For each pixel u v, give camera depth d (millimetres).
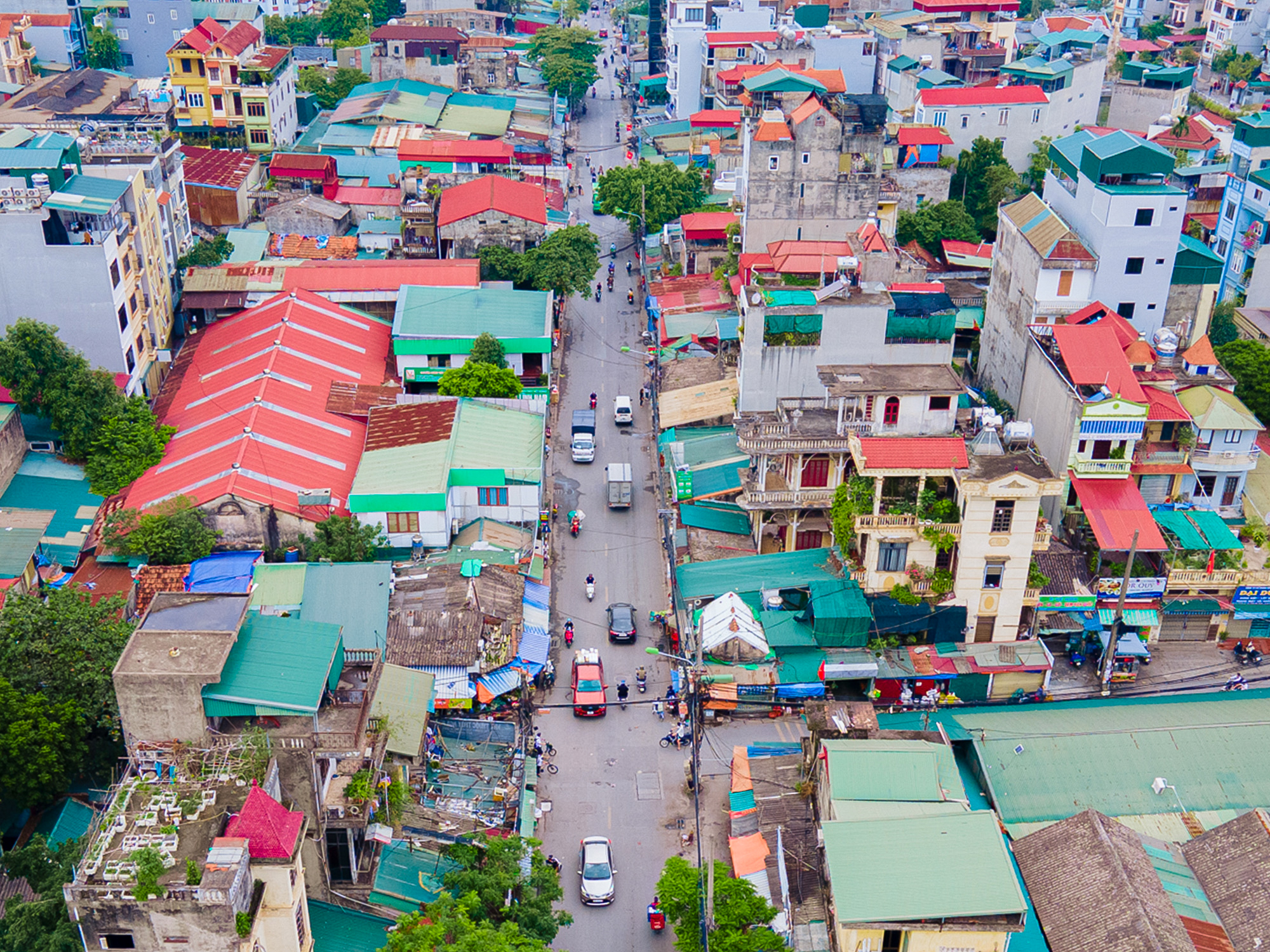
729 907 54344
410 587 77188
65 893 44406
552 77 187125
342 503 83250
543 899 56281
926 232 126750
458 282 111625
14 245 89562
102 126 121875
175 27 188000
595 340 123812
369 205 133500
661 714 74562
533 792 66875
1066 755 65625
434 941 49531
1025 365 92750
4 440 83875
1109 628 76500
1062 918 56062
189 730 52094
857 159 116688
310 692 52688
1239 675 76938
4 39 166125
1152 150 92188
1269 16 196000
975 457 76688
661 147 167500
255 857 46938
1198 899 57719
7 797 59250
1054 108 152375
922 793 57844
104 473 86062
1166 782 64562
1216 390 84375
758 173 115125
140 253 100562
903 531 74062
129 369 96000
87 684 61000
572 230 123688
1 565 74375
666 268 132125
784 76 120562
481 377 97312
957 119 144750
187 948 45344
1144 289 94375
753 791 65438
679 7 175750
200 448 87312
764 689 72562
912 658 74250
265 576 76625
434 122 159625
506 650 73500
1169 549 77375
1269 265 116938
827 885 57094
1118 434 79438
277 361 96625
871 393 79750
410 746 63125
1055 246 92688
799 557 81188
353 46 192875
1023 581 74000
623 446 104812
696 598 78438
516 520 86562
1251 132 122000
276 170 132750
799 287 94438
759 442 79812
